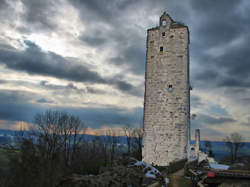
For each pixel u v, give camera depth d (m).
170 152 35.94
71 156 43.94
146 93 39.28
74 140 51.78
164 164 35.72
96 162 32.25
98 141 54.06
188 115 38.50
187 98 37.31
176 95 37.50
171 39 39.84
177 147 35.81
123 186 19.48
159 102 38.12
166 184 23.72
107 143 57.44
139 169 24.48
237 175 27.75
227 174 28.02
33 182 13.72
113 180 19.19
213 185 28.55
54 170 15.32
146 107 38.78
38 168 14.33
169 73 38.62
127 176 21.03
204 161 43.50
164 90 38.28
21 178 13.41
